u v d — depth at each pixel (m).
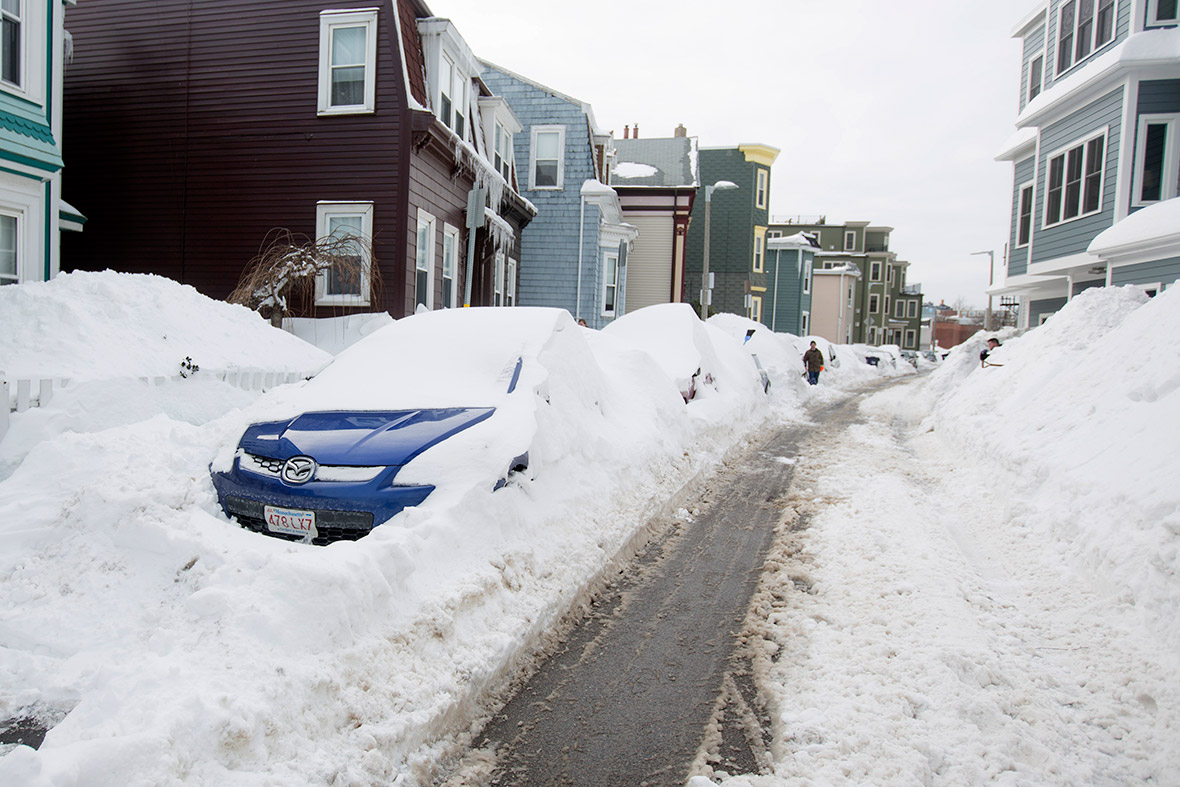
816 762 2.87
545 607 4.01
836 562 5.31
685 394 10.23
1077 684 3.51
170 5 14.36
